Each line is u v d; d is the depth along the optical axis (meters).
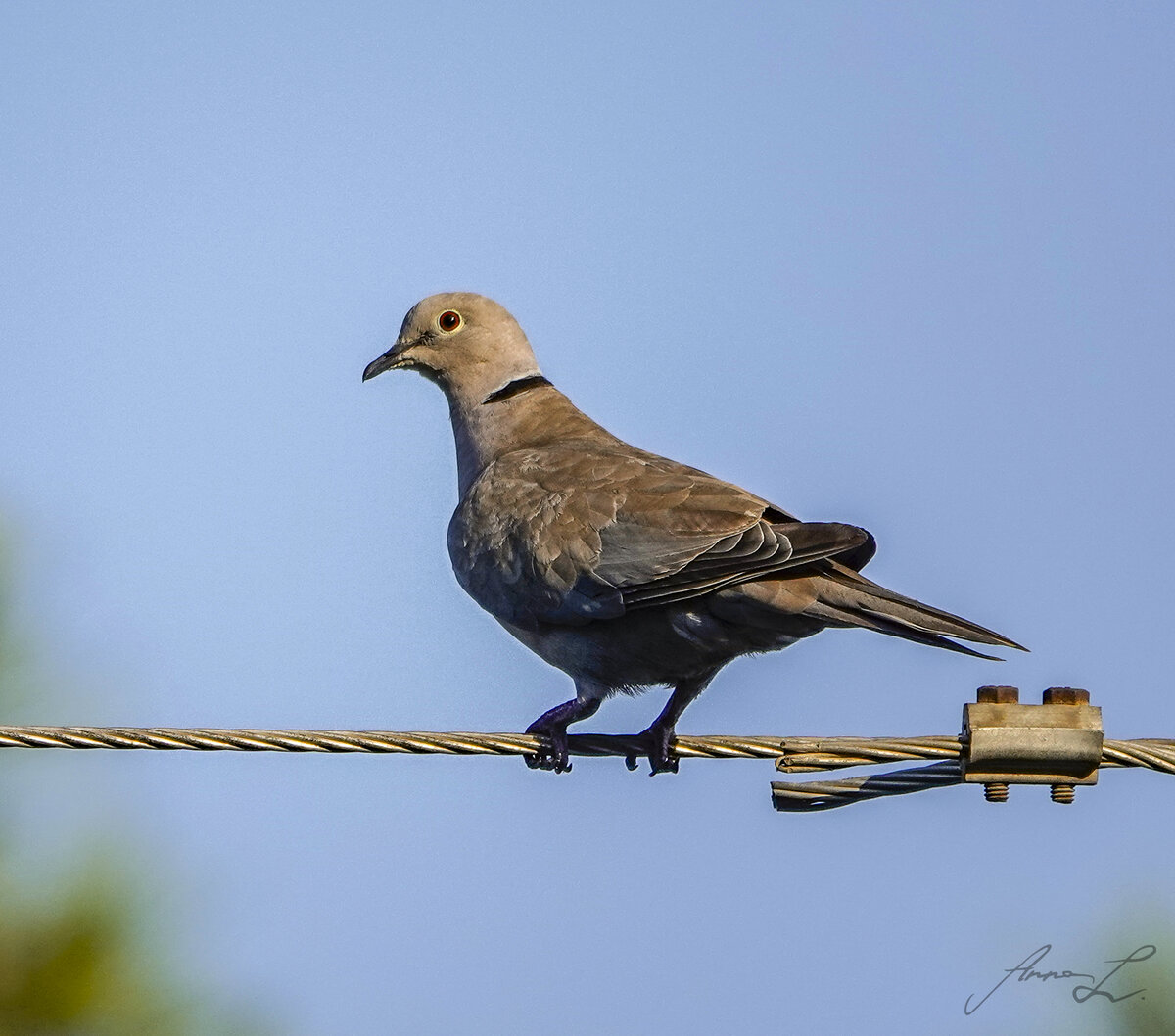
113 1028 9.31
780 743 9.83
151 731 9.59
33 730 9.52
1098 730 9.52
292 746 9.77
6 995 9.23
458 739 10.16
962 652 10.27
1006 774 9.66
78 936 9.33
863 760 9.76
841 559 11.50
